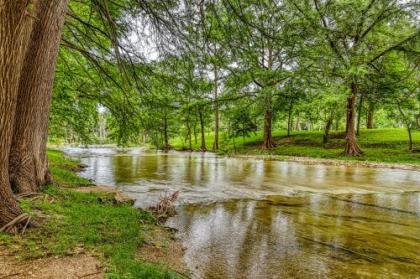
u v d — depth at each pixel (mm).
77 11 11805
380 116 53500
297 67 28797
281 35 7312
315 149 32062
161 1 7461
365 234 6395
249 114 36469
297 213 8133
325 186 12719
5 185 4742
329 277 4441
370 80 28062
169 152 38750
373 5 25875
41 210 5824
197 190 11312
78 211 6266
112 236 5203
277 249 5512
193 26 7566
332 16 25844
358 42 27453
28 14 4121
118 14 9258
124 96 10883
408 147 28609
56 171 11359
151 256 4895
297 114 39875
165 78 9633
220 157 29531
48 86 7703
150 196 9945
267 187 12258
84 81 12836
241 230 6605
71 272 3699
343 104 26859
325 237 6195
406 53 25625
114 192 9250
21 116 7035
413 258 5160
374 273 4570
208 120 47219
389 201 9789
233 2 6723
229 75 8984
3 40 3949
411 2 24234
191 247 5547
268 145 36562
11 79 4242
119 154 33344
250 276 4441
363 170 19359
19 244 4238
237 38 7266
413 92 27172
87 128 14492
